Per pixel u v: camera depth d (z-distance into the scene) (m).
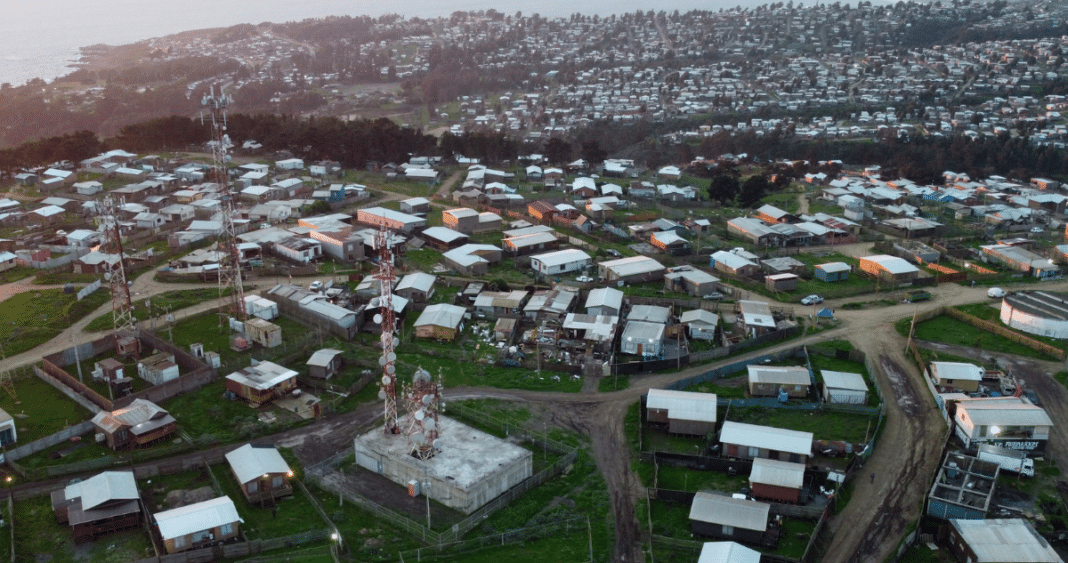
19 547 53.62
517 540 56.62
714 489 62.59
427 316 91.81
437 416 66.25
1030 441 67.38
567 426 72.31
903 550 55.38
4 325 90.00
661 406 71.19
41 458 63.62
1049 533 55.72
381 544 55.47
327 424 71.69
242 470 60.50
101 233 121.88
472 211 136.75
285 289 98.00
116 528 55.78
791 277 108.62
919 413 75.12
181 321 92.50
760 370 79.38
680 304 100.38
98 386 75.75
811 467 63.84
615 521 58.81
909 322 97.06
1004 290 108.19
